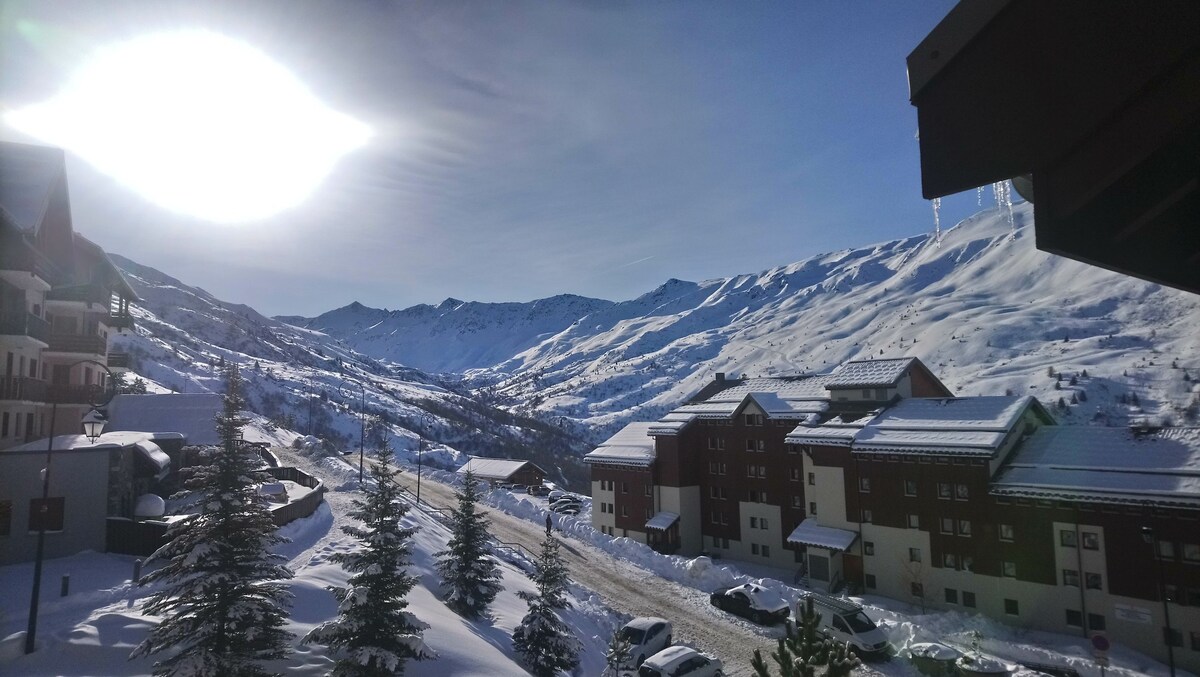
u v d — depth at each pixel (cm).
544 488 8044
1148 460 3259
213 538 1539
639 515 5647
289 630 1962
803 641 814
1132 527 3120
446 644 2097
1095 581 3212
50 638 1788
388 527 1797
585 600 3506
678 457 5450
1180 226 449
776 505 4950
